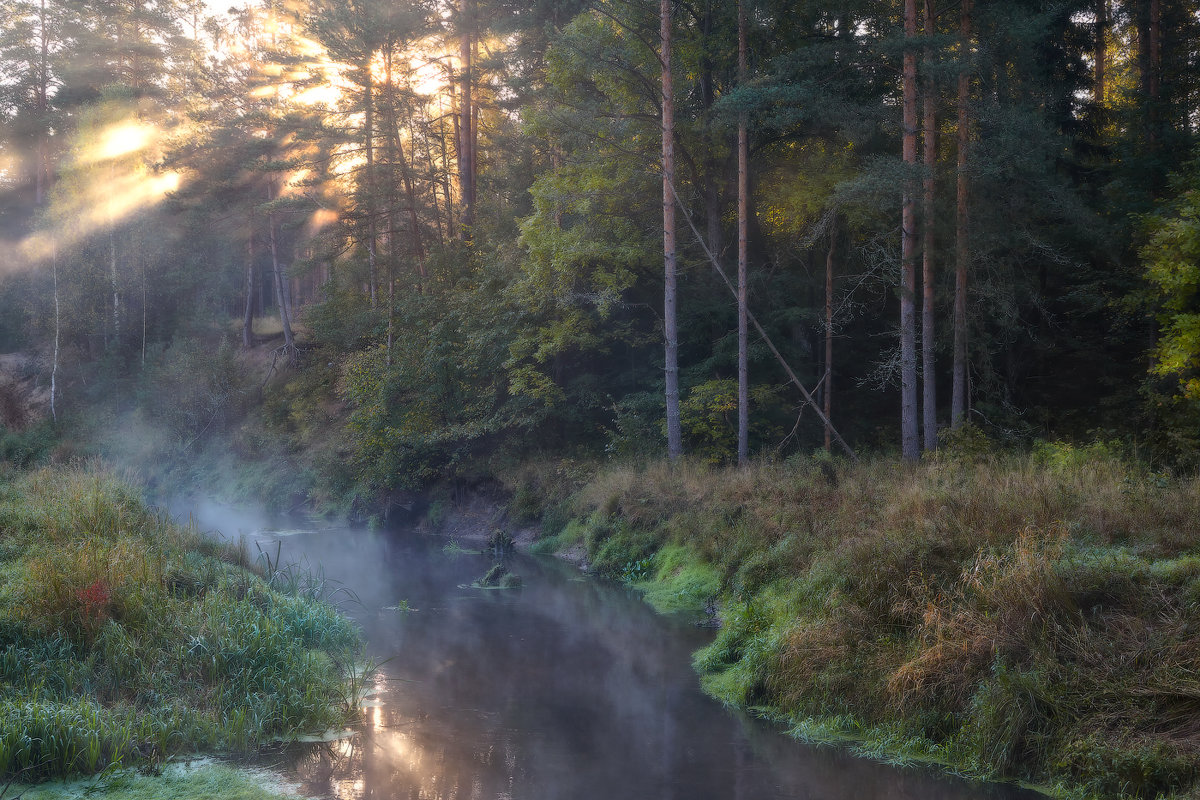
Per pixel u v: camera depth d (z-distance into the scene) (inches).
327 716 366.0
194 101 1875.0
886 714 339.9
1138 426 793.6
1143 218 681.6
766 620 444.8
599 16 948.6
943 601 360.2
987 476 513.7
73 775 292.0
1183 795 246.1
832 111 755.4
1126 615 314.7
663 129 876.0
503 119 1521.9
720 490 709.9
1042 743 291.9
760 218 1043.9
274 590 502.0
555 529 908.6
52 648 352.5
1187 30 1000.2
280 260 1921.8
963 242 755.4
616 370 1085.8
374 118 1331.2
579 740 353.7
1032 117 737.0
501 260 1082.1
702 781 311.1
